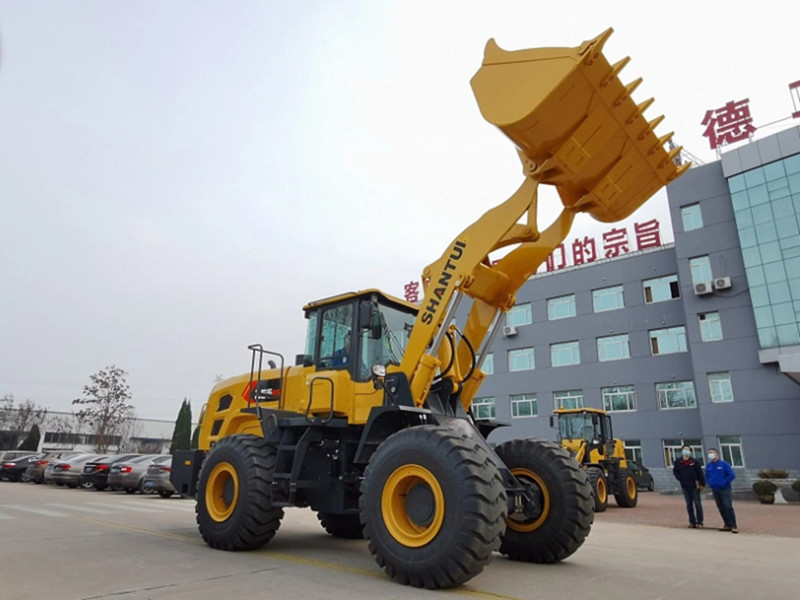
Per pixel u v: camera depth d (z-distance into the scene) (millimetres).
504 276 5660
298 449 5418
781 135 22953
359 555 5520
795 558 6117
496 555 5594
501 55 4672
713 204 24641
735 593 4062
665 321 26047
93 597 3574
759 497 17891
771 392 21781
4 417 50500
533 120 4383
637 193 5172
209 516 5754
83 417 42156
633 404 26266
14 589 3758
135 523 7844
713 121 25266
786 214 22297
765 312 22234
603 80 4367
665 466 24750
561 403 28578
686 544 7258
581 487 5207
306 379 5980
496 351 31516
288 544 6223
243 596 3664
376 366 5266
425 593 3863
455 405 5598
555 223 5500
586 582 4348
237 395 7008
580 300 28984
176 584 3984
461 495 3938
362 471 5559
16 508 9664
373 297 5871
